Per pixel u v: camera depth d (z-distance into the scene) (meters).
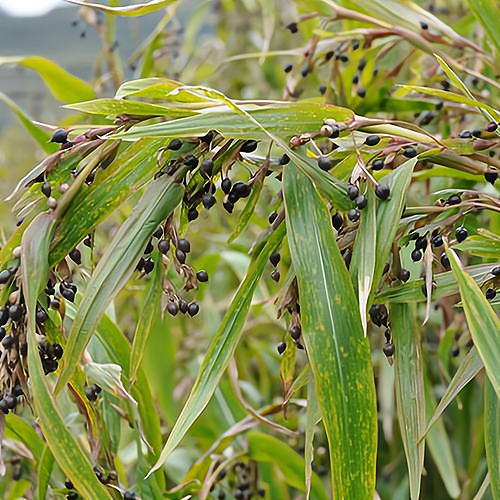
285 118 1.00
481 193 1.03
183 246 0.98
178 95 1.01
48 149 1.38
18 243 0.99
